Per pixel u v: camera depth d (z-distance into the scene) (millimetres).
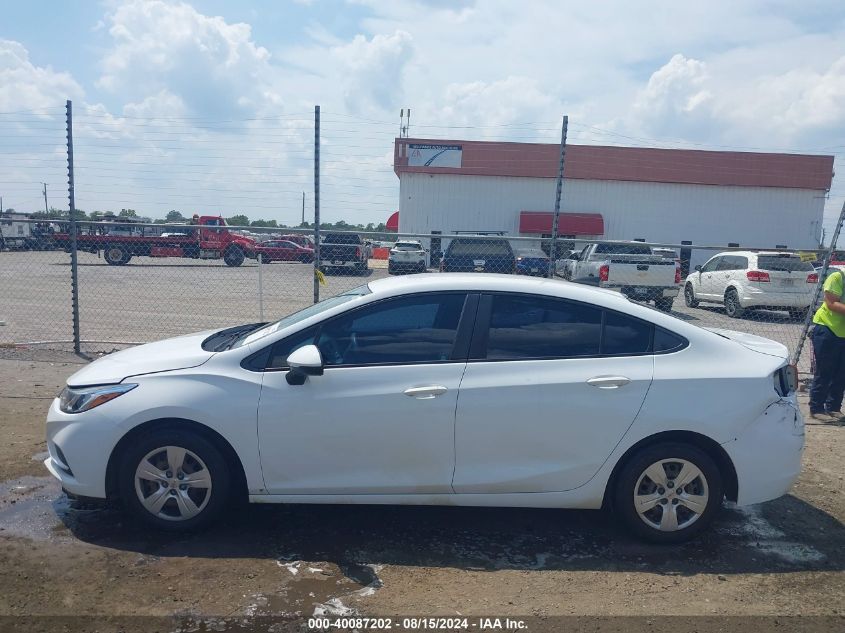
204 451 4211
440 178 36844
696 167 36031
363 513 4730
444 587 3771
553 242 8469
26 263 25438
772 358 4449
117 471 4285
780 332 13828
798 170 35719
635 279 15914
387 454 4199
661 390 4195
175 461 4242
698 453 4223
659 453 4215
